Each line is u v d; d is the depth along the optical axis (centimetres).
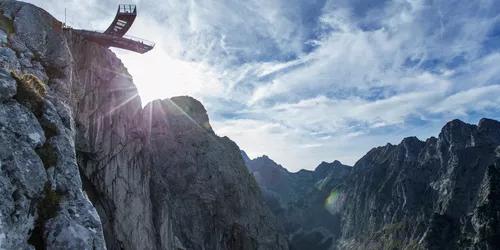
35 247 1550
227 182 12925
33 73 3069
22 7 3644
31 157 1727
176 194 11344
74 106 4634
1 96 1792
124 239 6212
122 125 6469
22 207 1525
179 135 12781
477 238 19012
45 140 1930
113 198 5997
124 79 6650
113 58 6431
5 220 1400
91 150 5553
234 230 12469
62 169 1905
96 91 5750
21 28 3403
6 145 1623
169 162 11825
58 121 2111
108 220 5928
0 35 3052
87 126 5425
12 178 1554
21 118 1825
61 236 1628
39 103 2075
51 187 1766
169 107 13750
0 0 3581
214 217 11956
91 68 5719
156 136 12150
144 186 7344
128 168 6656
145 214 7169
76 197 1853
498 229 18300
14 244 1420
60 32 3900
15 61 2752
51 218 1667
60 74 3544
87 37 6025
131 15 6134
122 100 6512
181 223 10719
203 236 11131
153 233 7519
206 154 12888
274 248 14350
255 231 13525
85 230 1734
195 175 12006
